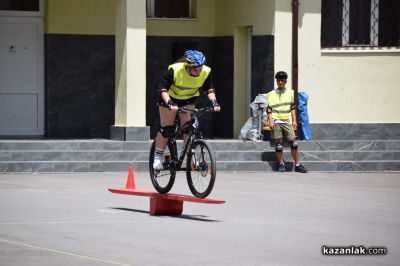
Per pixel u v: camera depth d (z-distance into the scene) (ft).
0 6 120.37
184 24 123.54
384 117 113.39
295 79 109.50
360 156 107.96
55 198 77.00
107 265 49.08
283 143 108.88
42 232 59.72
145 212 70.03
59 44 119.14
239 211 71.41
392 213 71.97
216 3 124.26
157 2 123.54
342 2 113.09
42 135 121.90
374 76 113.09
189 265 49.57
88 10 119.55
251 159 104.73
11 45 120.88
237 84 120.37
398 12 113.80
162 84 66.90
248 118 120.26
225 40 121.80
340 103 112.16
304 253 53.72
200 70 66.23
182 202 68.95
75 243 55.83
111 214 68.44
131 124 105.70
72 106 119.75
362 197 82.07
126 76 105.81
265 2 110.63
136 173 99.04
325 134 111.65
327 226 64.59
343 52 112.06
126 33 105.50
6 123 121.08
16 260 50.19
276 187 88.58
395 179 98.43
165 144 69.51
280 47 109.29
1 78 120.78
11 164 98.27
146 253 52.80
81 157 101.04
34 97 121.70
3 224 62.85
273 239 58.49
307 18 110.73
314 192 85.15
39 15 121.08
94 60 120.06
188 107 68.59
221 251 53.88
